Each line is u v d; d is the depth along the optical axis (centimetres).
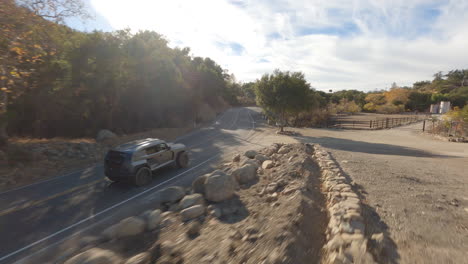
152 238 389
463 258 261
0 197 661
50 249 411
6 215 551
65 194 694
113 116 2131
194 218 462
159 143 883
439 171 730
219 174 573
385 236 311
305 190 496
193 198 542
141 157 785
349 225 326
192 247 330
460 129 2077
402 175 655
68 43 1475
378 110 5694
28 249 414
